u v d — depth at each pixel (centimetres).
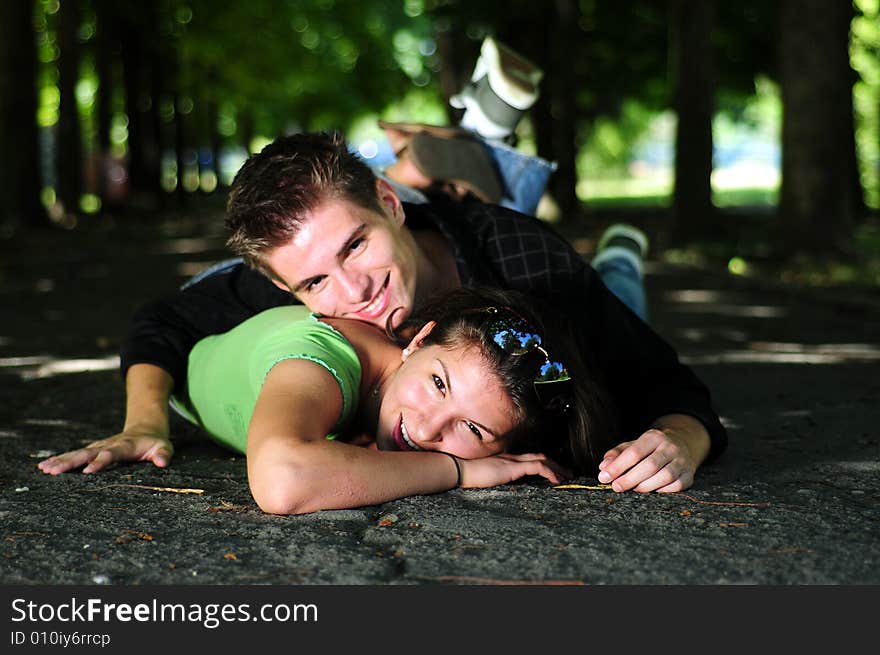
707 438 324
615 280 423
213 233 2022
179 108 3036
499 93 425
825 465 338
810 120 1148
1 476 327
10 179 1755
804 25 1142
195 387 351
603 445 312
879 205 2430
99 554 248
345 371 291
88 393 496
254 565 239
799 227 1157
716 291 1029
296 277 302
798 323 793
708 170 1507
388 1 3394
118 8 2369
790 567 237
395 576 232
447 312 295
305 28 3284
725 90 2336
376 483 278
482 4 1959
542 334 300
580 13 2161
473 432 293
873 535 259
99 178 2408
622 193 4044
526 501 288
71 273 1216
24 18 1730
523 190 429
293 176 294
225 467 338
